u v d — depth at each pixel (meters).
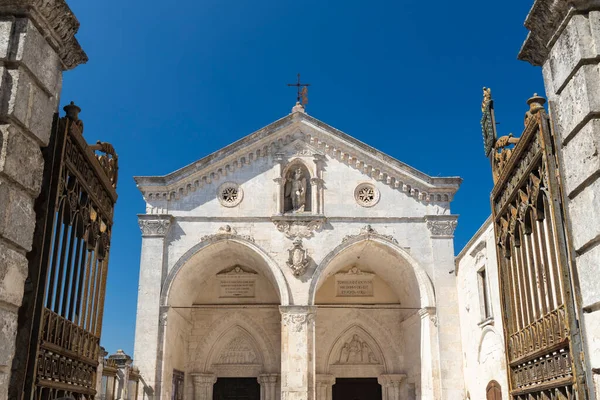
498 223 12.33
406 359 37.44
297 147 34.62
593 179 8.02
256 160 34.41
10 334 7.94
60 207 9.43
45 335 8.91
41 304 8.52
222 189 33.88
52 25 8.82
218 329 38.12
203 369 37.41
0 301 7.66
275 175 34.03
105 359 23.12
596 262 7.93
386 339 38.22
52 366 9.27
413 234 33.38
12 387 8.13
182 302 35.28
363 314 38.44
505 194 11.80
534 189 10.00
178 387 35.16
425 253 33.09
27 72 8.40
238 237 33.06
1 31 8.27
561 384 8.88
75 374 10.41
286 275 32.56
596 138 7.97
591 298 8.04
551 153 9.12
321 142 34.72
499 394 24.56
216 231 33.16
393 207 33.84
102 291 11.77
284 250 32.94
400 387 37.38
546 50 9.41
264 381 37.28
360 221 33.50
